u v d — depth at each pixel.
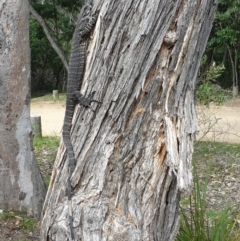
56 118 15.84
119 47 2.62
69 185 2.74
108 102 2.68
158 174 2.70
